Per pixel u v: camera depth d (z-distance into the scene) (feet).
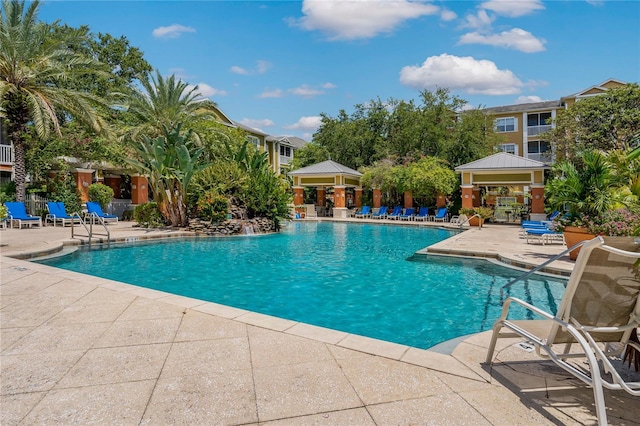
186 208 55.88
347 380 9.08
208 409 7.89
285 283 24.84
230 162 58.65
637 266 7.83
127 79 99.04
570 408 7.91
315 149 134.21
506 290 22.75
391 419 7.51
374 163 107.96
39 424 7.36
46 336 11.95
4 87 51.13
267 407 7.96
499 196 111.34
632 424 7.30
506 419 7.50
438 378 9.19
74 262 32.35
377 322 17.44
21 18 55.52
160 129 73.97
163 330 12.42
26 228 54.39
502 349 10.96
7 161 65.51
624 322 8.42
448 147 101.71
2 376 9.33
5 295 16.58
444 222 77.97
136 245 42.27
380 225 75.82
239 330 12.41
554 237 40.88
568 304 7.92
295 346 11.10
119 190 96.68
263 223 57.00
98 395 8.45
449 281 25.09
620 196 27.66
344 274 27.40
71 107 58.75
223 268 29.71
